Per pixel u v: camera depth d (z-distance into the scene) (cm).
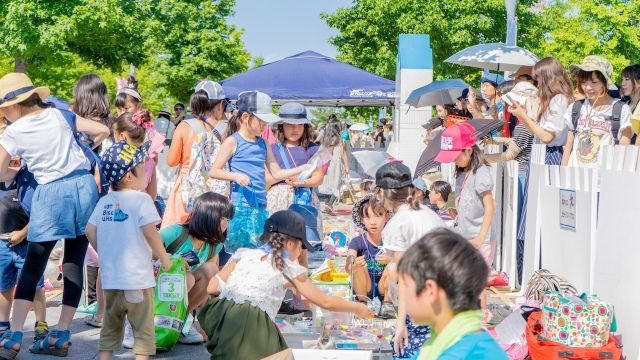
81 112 594
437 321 238
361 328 534
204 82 683
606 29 3356
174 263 553
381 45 3531
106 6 2219
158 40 2777
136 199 488
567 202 597
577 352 454
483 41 3397
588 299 475
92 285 700
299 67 1631
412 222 430
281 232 428
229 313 421
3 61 2588
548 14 3516
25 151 527
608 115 621
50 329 583
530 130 657
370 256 609
